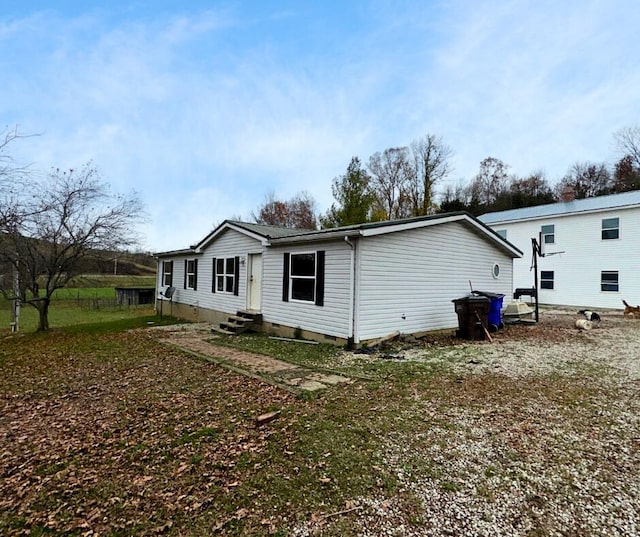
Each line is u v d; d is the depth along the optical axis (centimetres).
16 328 1398
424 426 410
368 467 323
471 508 267
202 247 1445
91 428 425
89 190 1302
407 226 920
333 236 859
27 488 303
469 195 4212
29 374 686
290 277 1034
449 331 1087
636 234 1762
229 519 258
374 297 878
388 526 249
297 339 985
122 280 3105
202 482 305
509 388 545
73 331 1255
